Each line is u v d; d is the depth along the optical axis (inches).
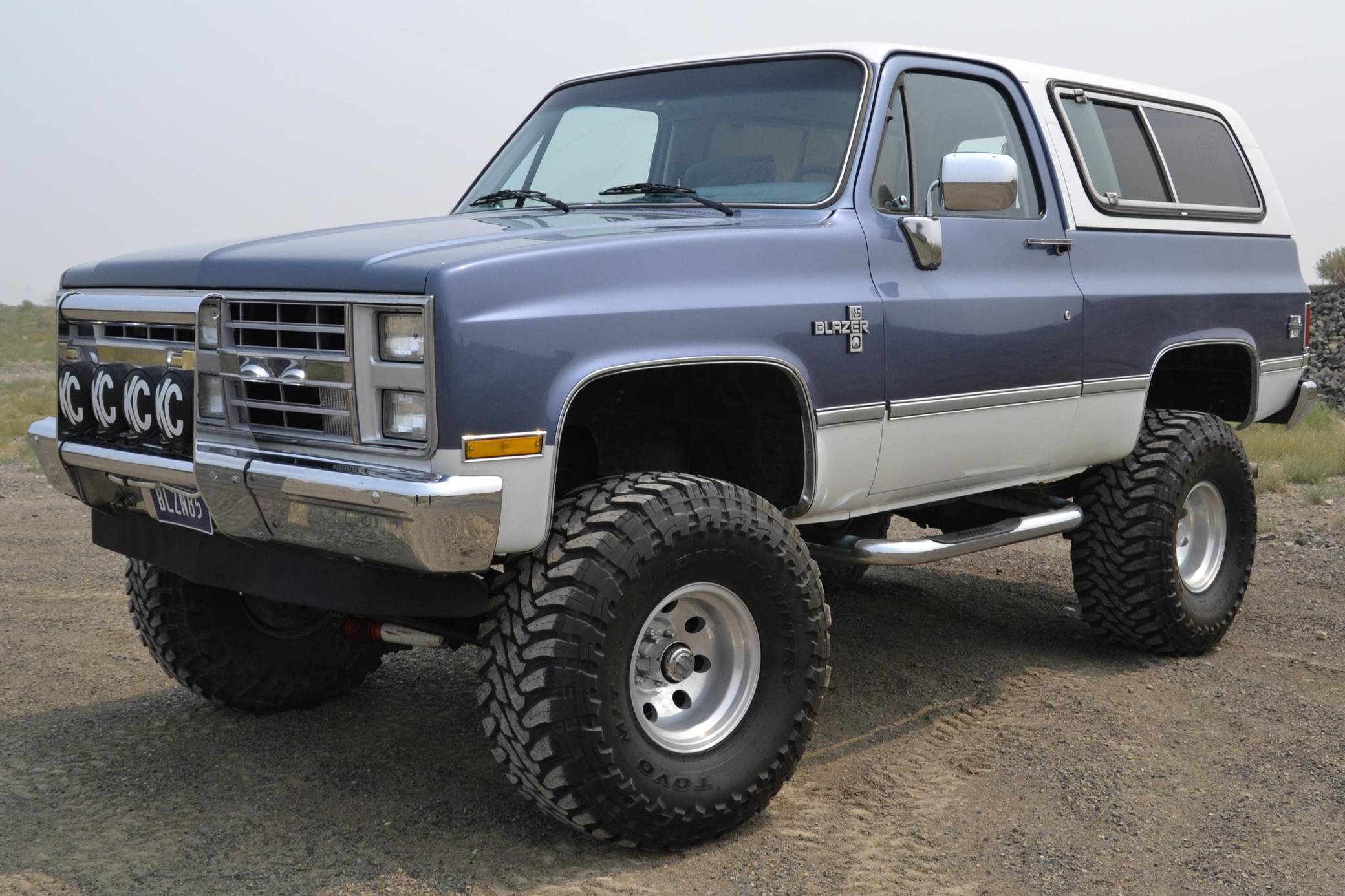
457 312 106.7
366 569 117.3
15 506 337.4
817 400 137.3
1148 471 188.7
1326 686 179.5
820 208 146.7
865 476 146.9
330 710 167.8
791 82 161.3
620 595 115.7
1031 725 160.4
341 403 113.0
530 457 110.6
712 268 128.9
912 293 149.4
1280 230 225.6
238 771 143.9
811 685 130.5
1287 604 230.8
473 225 138.0
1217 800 135.6
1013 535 167.9
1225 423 204.1
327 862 119.3
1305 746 152.3
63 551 274.4
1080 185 181.5
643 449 149.0
